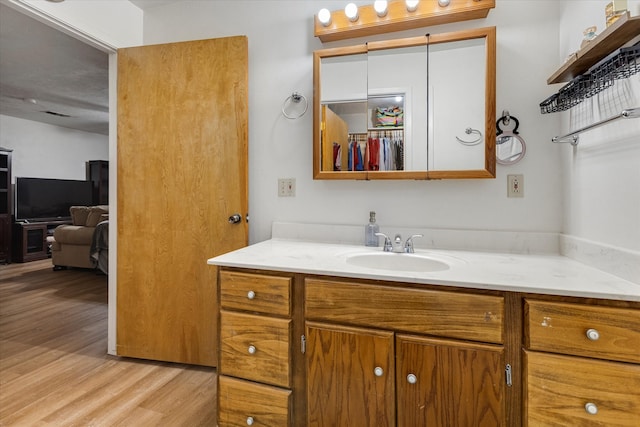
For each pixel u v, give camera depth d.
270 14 2.01
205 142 2.00
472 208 1.69
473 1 1.58
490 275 1.17
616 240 1.15
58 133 6.53
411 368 1.17
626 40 0.97
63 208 6.38
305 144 1.95
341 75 1.82
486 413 1.09
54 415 1.61
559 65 1.55
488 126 1.59
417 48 1.71
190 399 1.75
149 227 2.10
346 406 1.25
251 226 2.06
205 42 1.99
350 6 1.73
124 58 2.12
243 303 1.39
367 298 1.22
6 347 2.35
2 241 5.28
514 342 1.07
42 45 2.89
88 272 4.69
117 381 1.92
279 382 1.35
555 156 1.57
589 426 0.99
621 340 0.96
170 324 2.08
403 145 1.74
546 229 1.59
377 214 1.83
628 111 0.92
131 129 2.12
